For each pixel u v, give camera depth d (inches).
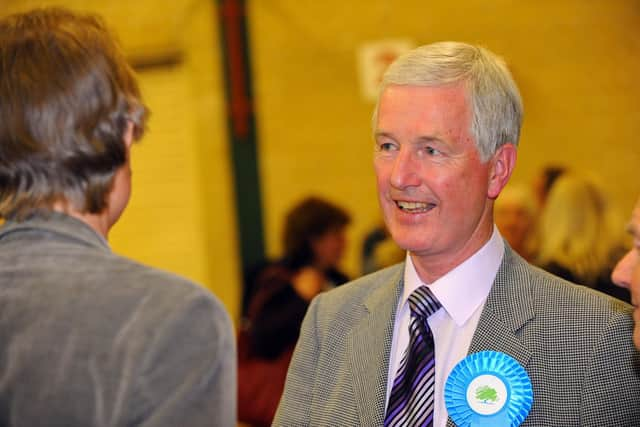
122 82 49.5
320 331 69.7
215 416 44.4
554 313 61.6
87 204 48.0
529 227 133.3
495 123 63.3
